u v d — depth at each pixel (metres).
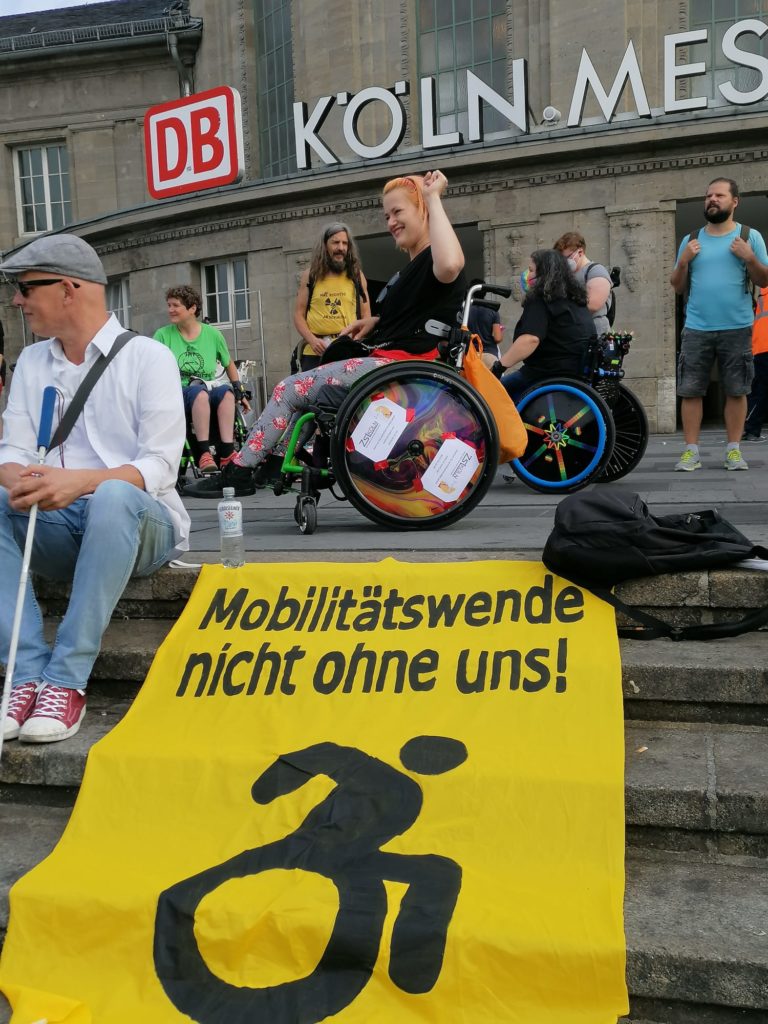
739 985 1.88
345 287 6.18
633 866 2.24
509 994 1.92
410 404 3.88
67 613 2.73
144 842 2.32
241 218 16.12
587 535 2.76
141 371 2.98
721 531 2.88
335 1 16.91
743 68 14.62
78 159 20.91
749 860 2.24
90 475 2.75
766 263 6.15
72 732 2.69
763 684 2.53
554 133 13.67
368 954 1.97
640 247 13.67
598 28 14.88
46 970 2.12
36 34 20.30
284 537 4.02
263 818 2.29
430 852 2.16
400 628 2.78
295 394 4.18
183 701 2.70
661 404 13.85
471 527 4.07
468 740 2.42
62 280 2.92
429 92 14.34
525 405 5.71
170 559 3.15
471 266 17.67
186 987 2.02
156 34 19.86
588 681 2.52
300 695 2.64
